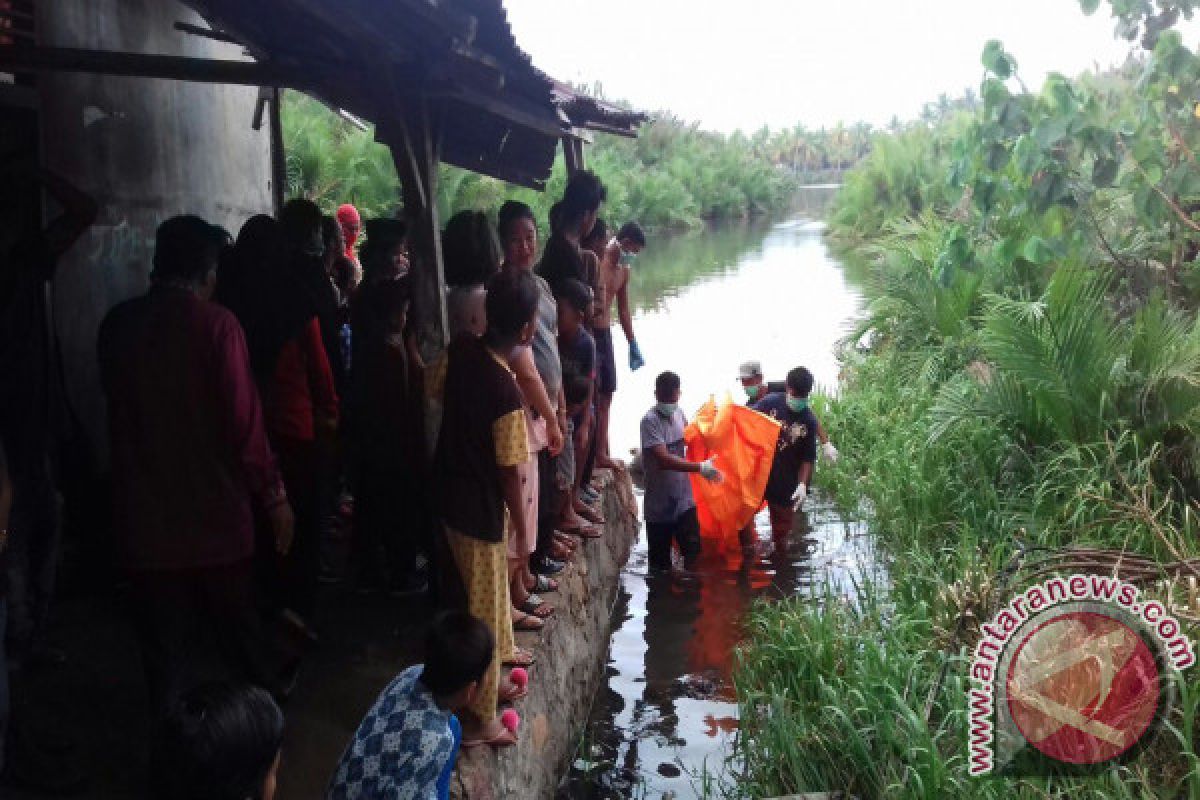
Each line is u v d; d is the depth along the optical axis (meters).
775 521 7.91
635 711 5.70
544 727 4.71
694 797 4.91
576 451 6.32
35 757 3.69
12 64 4.80
